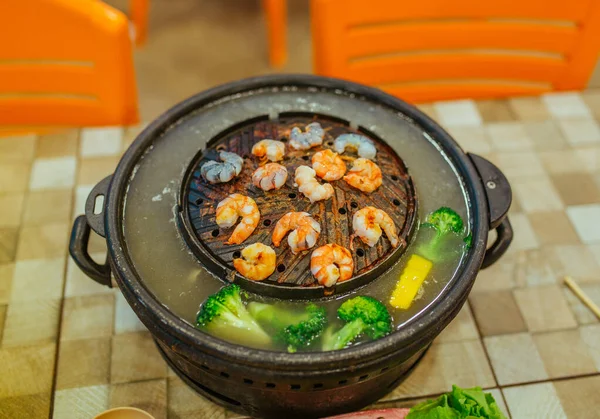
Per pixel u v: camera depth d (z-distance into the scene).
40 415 0.70
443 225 0.69
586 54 0.99
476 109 0.98
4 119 0.98
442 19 0.97
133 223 0.69
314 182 0.67
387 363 0.60
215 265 0.65
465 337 0.76
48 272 0.80
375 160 0.72
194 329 0.60
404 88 1.04
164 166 0.73
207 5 1.86
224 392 0.67
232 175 0.68
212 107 0.78
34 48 0.89
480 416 0.65
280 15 1.59
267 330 0.63
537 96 1.00
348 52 0.98
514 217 0.87
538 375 0.74
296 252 0.65
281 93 0.79
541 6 0.96
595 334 0.77
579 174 0.91
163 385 0.73
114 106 0.95
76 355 0.74
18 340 0.75
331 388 0.62
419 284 0.65
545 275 0.81
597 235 0.85
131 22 1.75
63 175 0.89
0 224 0.84
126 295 0.63
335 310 0.64
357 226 0.64
